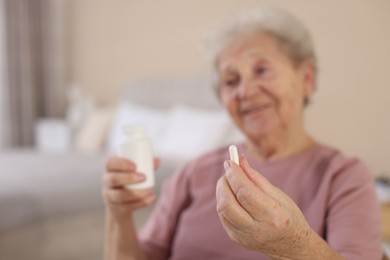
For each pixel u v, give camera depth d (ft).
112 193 2.78
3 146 12.66
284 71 3.17
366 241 2.47
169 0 10.53
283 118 3.16
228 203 1.58
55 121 12.91
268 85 3.11
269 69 3.16
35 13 13.01
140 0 11.43
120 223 3.05
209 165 3.45
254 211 1.55
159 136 9.13
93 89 13.21
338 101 7.00
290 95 3.17
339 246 2.48
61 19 13.66
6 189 5.55
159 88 10.44
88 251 6.16
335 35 7.01
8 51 12.53
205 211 3.22
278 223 1.55
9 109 12.61
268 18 3.26
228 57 3.32
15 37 12.67
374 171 6.55
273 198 1.60
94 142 10.88
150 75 11.30
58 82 13.76
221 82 3.44
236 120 3.32
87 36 13.28
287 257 1.71
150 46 11.23
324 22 7.16
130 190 2.73
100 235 6.30
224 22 3.48
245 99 3.19
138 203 2.76
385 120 6.40
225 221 1.62
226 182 1.63
